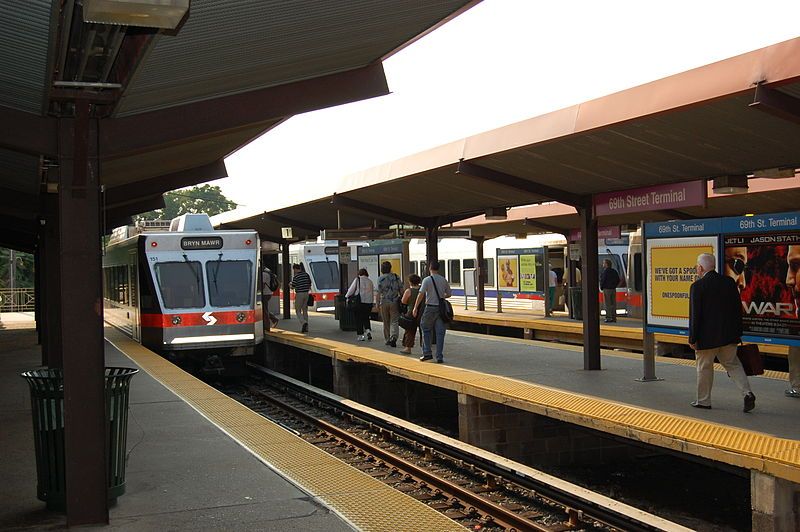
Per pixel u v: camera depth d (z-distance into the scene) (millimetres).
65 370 5805
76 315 5832
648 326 11227
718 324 8789
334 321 25922
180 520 5965
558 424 11570
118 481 6406
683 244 10508
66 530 5719
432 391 16141
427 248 18797
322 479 7215
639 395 10125
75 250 5836
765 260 9383
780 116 7250
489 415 11281
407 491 9266
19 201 14219
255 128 10906
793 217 9078
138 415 10375
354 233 20234
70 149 5816
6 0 4484
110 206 16953
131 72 5430
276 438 8977
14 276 54875
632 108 8352
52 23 4645
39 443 6176
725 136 9133
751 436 7516
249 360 23688
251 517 6047
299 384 17422
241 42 5902
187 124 6484
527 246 30875
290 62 6707
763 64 6941
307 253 33375
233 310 18281
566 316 24688
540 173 11719
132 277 19859
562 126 9367
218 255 18547
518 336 24359
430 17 6461
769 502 6641
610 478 10688
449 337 18875
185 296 18125
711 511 9047
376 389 16484
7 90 6371
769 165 10383
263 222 26844
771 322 9320
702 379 9086
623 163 10680
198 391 12352
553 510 8398
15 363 16688
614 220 21781
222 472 7422
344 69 7461
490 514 8258
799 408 9078
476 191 14797
